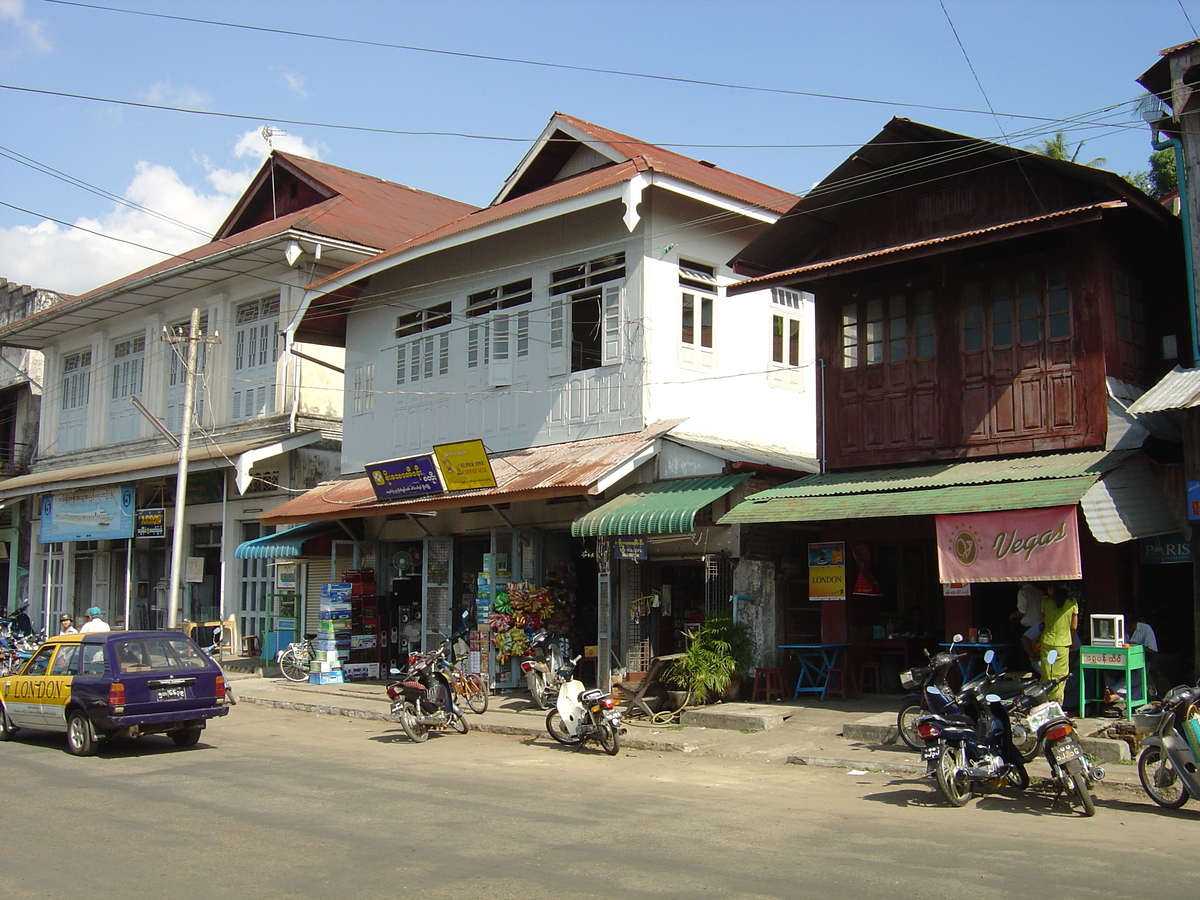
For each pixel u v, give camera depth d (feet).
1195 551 38.65
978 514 40.06
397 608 71.92
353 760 40.65
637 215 53.98
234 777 36.47
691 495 49.73
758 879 22.25
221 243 92.68
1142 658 38.52
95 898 21.70
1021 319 45.73
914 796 32.09
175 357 93.56
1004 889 21.34
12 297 116.47
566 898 21.03
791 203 64.18
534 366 62.80
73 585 103.55
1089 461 41.32
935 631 53.62
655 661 47.98
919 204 49.52
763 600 51.08
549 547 60.03
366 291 75.15
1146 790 30.07
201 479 88.43
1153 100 41.52
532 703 54.65
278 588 78.59
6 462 118.11
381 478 60.90
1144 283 46.93
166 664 43.93
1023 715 34.09
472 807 30.60
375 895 21.54
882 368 50.08
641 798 32.14
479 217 66.13
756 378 63.05
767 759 39.42
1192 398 36.22
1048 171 44.52
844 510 44.19
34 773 37.78
